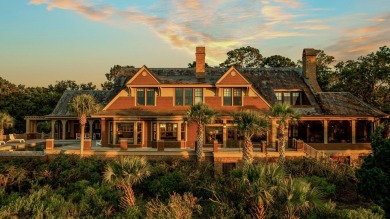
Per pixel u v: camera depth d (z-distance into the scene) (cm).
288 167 2242
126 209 1620
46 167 2220
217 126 2878
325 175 2203
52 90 6319
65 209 1573
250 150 2156
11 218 1484
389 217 1535
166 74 3350
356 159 2712
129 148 2752
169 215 1503
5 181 1997
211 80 3038
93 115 2820
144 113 2873
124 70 3544
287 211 1214
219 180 1992
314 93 3219
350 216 1366
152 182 2008
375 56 3575
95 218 1559
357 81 3709
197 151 2383
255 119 2116
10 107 4953
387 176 1538
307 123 3164
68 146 2900
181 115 2847
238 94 2936
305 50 3441
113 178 1706
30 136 3694
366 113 2903
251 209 1318
